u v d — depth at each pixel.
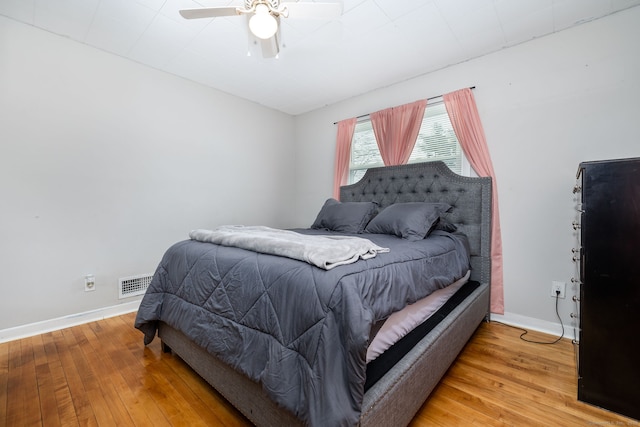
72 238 2.36
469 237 2.52
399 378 1.06
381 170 3.18
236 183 3.60
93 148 2.46
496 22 2.12
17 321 2.12
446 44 2.41
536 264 2.30
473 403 1.40
